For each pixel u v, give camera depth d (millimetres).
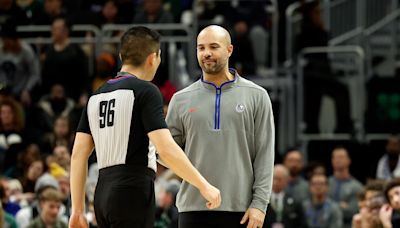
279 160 31469
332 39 35750
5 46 32500
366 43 34969
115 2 34906
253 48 33969
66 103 31188
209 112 14625
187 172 13258
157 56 14023
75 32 33719
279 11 34188
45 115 30625
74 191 13875
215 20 34062
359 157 31156
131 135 13531
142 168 13531
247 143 14648
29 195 24250
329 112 31797
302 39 32844
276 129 32156
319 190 26016
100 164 13719
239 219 14578
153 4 33688
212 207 13289
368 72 34281
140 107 13547
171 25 33125
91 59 32656
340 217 26094
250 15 34406
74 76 32250
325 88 31969
